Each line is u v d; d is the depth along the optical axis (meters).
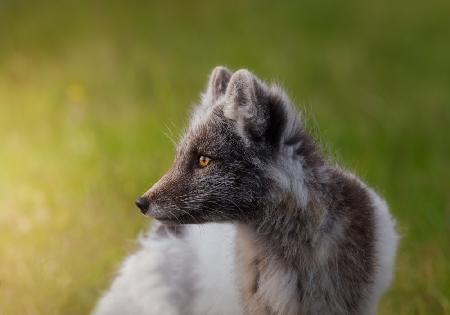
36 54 21.55
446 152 16.42
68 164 15.01
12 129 17.00
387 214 8.97
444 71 22.31
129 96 18.80
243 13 25.88
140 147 15.48
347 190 8.50
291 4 27.19
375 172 14.39
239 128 8.20
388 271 8.67
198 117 8.83
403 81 21.41
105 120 17.39
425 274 11.24
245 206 8.34
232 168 8.28
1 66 20.62
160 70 20.27
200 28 24.22
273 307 8.50
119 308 9.93
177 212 8.39
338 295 8.39
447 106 19.30
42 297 10.95
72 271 11.52
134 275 9.87
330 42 23.92
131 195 13.41
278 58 21.61
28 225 12.55
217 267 9.04
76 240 12.17
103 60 20.83
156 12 25.30
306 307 8.49
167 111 17.38
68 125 17.05
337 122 17.50
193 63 21.03
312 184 8.28
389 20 26.34
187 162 8.46
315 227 8.30
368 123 17.75
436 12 27.30
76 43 22.41
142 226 12.15
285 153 8.24
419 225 12.60
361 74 21.36
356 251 8.34
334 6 27.19
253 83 8.03
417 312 10.61
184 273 9.50
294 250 8.40
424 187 14.23
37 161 15.20
